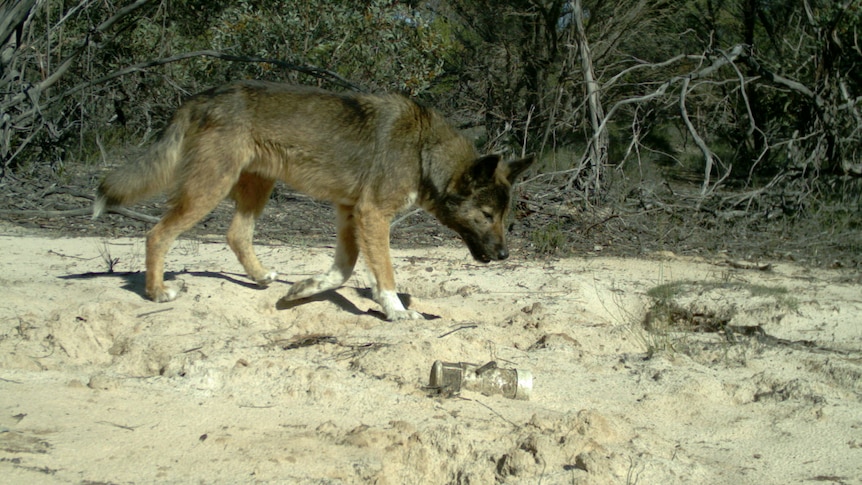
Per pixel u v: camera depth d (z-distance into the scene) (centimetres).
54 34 1373
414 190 650
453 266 898
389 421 430
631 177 1441
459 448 392
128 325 564
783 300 768
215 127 615
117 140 1556
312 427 417
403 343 536
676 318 741
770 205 1283
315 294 677
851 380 553
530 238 1081
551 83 1927
